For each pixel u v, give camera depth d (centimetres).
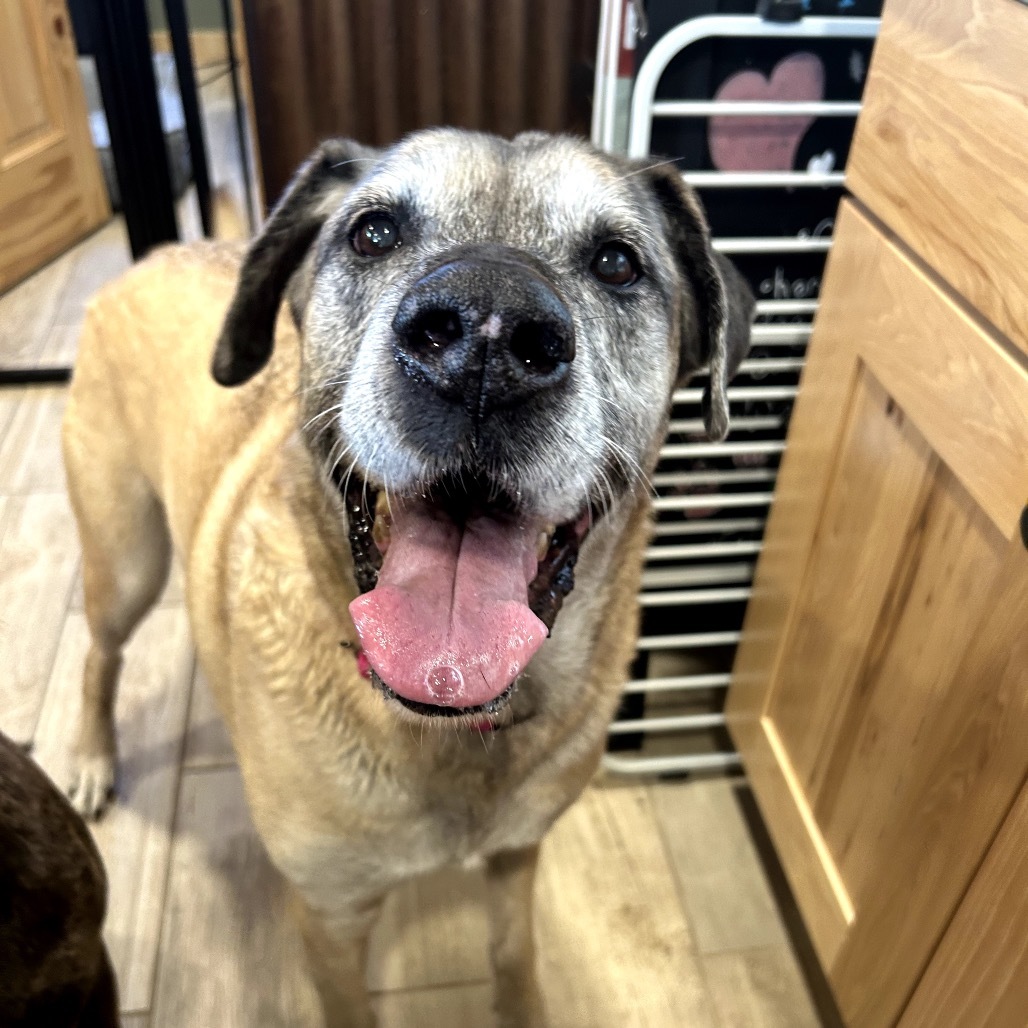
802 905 148
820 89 141
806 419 141
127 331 153
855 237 122
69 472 160
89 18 215
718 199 149
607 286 105
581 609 114
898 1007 116
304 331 113
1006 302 90
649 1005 153
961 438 99
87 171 339
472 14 180
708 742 193
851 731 131
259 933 156
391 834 113
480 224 102
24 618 206
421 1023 148
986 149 92
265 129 191
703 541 182
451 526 100
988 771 95
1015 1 87
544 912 164
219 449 134
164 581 172
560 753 120
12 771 103
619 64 135
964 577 102
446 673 92
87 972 108
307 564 110
